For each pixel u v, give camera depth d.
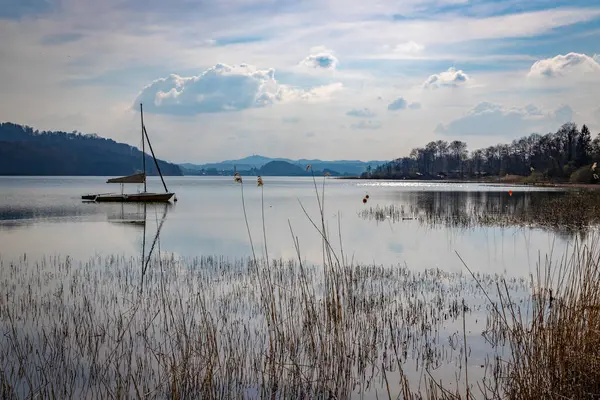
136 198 49.84
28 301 12.07
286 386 7.54
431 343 9.16
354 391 7.45
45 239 24.14
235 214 37.03
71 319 10.61
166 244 22.47
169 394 7.16
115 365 8.13
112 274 15.48
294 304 11.57
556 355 7.03
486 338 9.35
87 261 18.02
